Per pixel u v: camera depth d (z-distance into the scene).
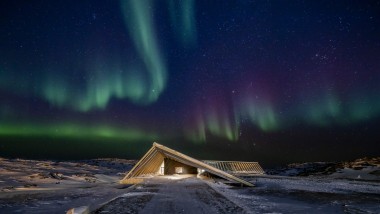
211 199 14.07
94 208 10.85
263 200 14.76
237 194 17.44
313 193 18.94
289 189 21.64
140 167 28.69
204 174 33.50
